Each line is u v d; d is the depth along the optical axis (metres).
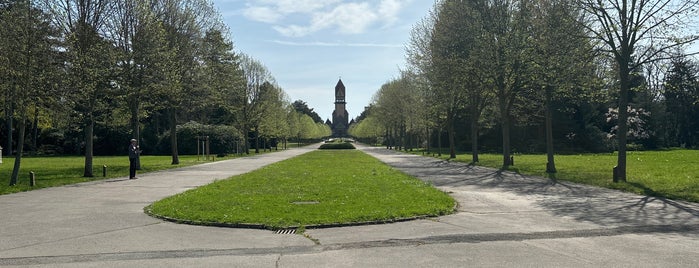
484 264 7.12
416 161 39.84
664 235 9.09
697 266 6.98
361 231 9.64
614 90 23.94
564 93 26.34
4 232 9.82
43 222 10.94
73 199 15.16
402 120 67.44
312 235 9.30
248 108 62.31
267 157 50.66
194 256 7.81
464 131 71.44
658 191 15.48
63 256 7.86
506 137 30.27
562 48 20.73
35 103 20.78
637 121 60.62
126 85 26.02
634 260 7.30
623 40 18.86
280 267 7.10
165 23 31.58
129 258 7.70
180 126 59.91
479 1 28.77
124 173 27.12
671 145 70.12
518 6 27.20
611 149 58.38
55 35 21.66
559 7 20.56
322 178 21.64
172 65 28.80
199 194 15.42
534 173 24.78
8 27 19.48
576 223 10.38
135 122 29.92
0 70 19.27
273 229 9.86
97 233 9.68
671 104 71.25
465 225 10.20
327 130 177.25
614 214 11.54
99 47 23.84
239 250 8.19
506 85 30.02
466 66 28.72
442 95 37.28
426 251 7.96
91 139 25.12
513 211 12.12
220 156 53.97
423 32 41.03
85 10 24.30
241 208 12.19
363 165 33.03
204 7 34.62
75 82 21.70
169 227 10.24
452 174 25.19
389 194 15.09
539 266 7.01
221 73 36.53
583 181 19.66
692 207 12.54
